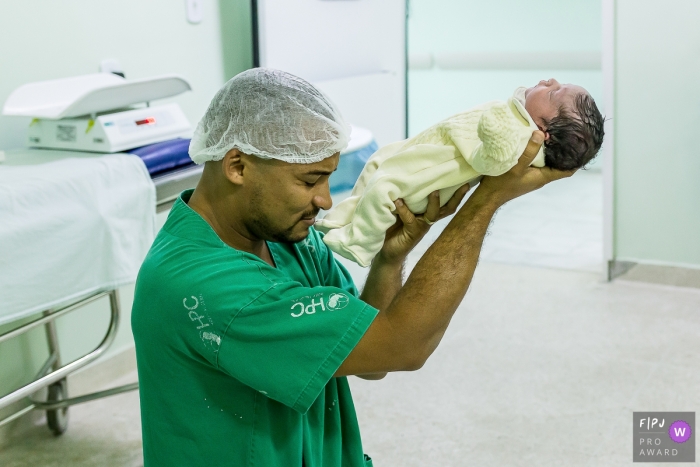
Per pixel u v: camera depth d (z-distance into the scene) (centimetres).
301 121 93
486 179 100
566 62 529
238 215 100
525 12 538
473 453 220
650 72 316
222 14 300
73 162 192
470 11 554
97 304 261
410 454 221
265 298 92
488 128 91
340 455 115
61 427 237
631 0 312
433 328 94
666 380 254
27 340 238
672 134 319
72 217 178
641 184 331
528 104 103
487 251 397
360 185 113
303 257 118
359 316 91
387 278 116
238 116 94
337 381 117
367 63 358
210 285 92
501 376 262
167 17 276
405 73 379
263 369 91
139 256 198
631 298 326
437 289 94
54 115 202
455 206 108
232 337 91
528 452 219
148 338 98
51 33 236
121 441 234
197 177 217
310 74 323
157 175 210
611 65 321
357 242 105
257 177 96
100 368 266
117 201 191
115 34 257
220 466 100
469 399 249
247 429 100
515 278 355
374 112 357
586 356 274
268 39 297
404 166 104
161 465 103
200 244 98
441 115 585
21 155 206
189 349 95
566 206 479
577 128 99
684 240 329
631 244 341
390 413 243
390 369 95
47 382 189
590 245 399
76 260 180
